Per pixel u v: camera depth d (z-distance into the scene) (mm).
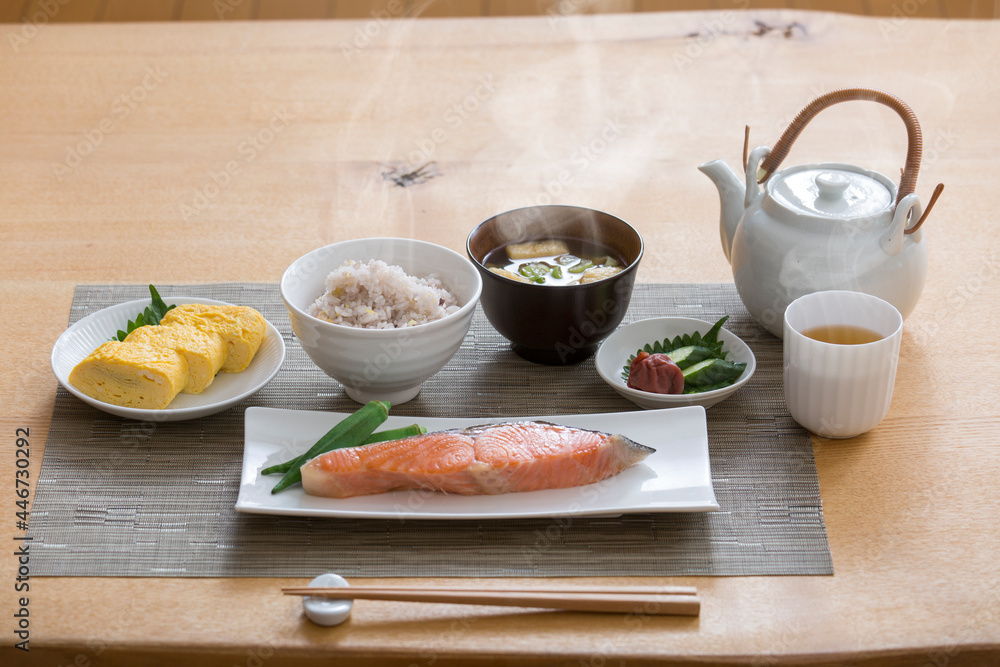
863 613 1176
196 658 1158
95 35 1856
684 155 1629
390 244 1344
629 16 1907
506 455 1225
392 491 1234
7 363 1347
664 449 1260
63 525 1225
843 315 1303
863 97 1318
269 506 1214
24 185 1568
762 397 1329
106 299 1415
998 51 1792
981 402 1316
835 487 1256
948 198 1543
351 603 1169
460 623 1170
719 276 1457
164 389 1279
